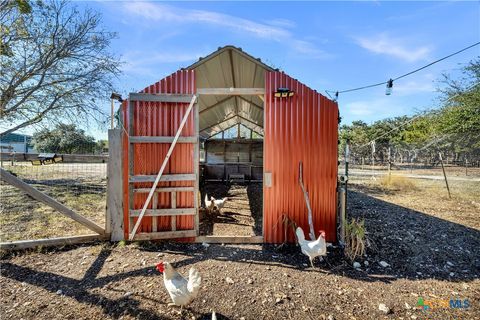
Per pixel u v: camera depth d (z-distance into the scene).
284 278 3.45
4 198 7.69
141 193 4.66
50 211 6.40
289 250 4.43
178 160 4.75
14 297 2.87
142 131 4.63
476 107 11.32
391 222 6.16
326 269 3.74
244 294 3.04
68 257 3.91
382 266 3.87
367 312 2.74
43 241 4.14
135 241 4.57
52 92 10.57
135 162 4.63
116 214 4.56
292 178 4.79
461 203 8.48
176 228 4.76
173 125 4.73
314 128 4.80
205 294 3.01
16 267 3.55
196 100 4.74
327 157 4.82
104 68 11.15
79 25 10.29
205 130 11.99
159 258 4.00
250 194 9.83
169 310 2.70
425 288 3.26
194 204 4.77
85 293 2.97
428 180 14.59
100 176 13.07
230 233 5.43
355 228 4.14
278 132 4.76
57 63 10.27
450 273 3.70
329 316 2.65
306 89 4.80
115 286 3.13
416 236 5.19
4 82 9.41
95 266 3.65
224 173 12.67
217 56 4.77
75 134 14.39
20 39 9.02
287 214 4.78
